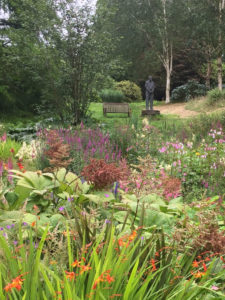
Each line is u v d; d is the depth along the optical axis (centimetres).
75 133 828
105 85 1451
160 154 812
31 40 1388
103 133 897
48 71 1402
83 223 221
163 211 350
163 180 392
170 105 2834
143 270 182
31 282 171
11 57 1380
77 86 1409
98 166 313
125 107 1988
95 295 163
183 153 757
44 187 357
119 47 3291
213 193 574
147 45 3553
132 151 823
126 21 3297
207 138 960
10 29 1478
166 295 189
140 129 935
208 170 673
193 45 3097
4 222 267
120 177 312
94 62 1385
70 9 1349
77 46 1353
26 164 720
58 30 1355
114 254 198
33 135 1155
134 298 175
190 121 1288
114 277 173
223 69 3256
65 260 203
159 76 3666
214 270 241
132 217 319
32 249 183
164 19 3062
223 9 2573
